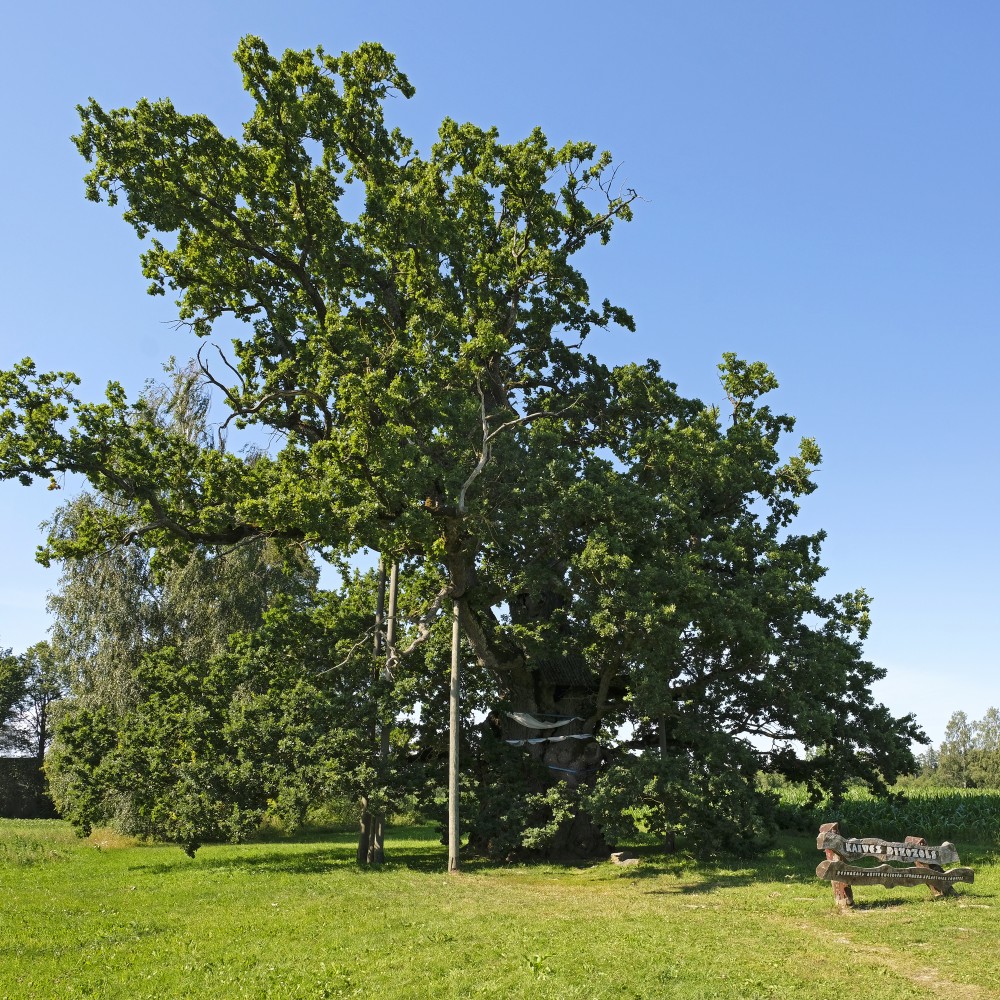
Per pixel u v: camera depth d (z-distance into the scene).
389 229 23.53
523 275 27.42
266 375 23.86
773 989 9.37
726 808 22.11
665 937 12.23
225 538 23.95
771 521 29.48
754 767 24.17
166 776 25.38
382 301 24.62
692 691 25.59
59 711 36.62
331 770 23.53
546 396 30.03
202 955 12.33
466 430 22.77
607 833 21.75
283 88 22.55
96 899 17.77
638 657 22.22
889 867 14.30
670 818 21.88
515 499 23.23
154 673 26.97
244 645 27.14
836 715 26.30
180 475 23.34
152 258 24.33
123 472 22.02
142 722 26.44
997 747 103.31
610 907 15.35
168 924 14.76
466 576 24.14
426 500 21.97
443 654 27.00
